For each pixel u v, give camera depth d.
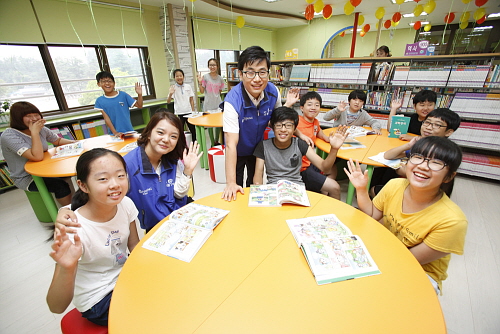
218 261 0.89
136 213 1.14
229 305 0.72
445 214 0.94
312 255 0.88
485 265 1.64
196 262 0.89
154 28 4.57
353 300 0.72
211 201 1.32
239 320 0.68
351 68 3.39
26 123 1.89
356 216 1.15
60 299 0.76
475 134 2.78
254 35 6.80
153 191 1.32
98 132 3.80
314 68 3.70
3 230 2.16
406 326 0.65
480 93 2.68
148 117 4.66
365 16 5.84
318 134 2.43
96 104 2.76
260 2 4.77
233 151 1.50
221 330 0.65
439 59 2.82
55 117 3.52
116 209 1.02
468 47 6.29
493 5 4.64
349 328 0.65
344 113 2.82
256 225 1.10
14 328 1.31
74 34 3.53
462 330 1.24
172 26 4.51
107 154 0.88
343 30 6.17
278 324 0.66
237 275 0.83
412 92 3.06
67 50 3.59
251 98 1.56
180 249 0.94
